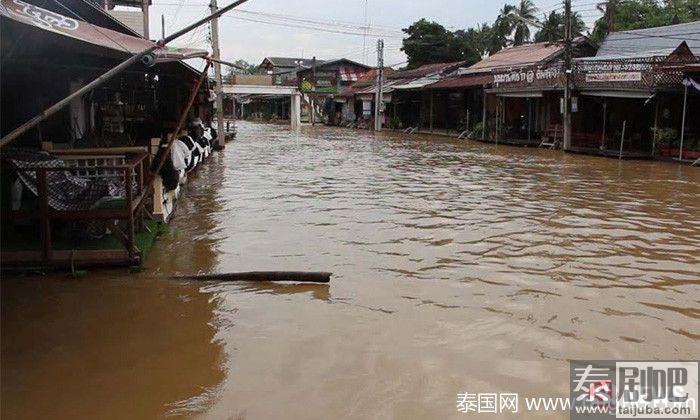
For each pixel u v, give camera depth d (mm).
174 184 11094
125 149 9758
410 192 15391
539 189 15930
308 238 10203
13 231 8891
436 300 7207
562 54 33188
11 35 5164
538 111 33062
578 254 9219
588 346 5945
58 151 9398
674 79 23031
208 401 4855
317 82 68375
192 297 7242
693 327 6430
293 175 19156
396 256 9086
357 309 6902
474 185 16703
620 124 28500
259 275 7852
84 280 7730
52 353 5656
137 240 9211
